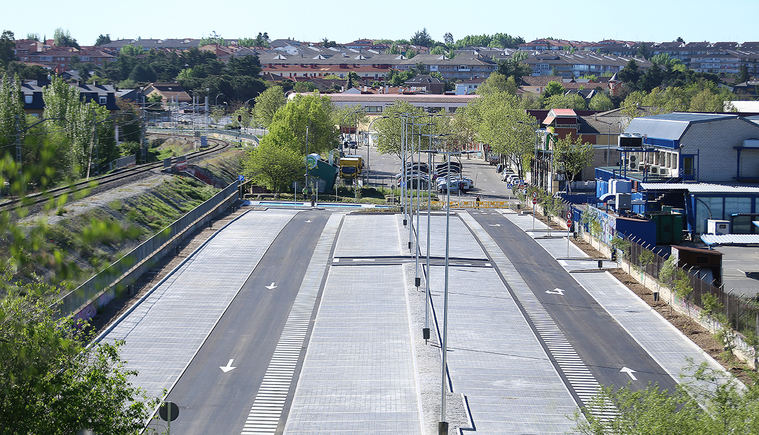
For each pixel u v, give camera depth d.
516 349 52.97
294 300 64.56
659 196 90.44
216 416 42.50
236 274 71.88
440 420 41.47
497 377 47.84
